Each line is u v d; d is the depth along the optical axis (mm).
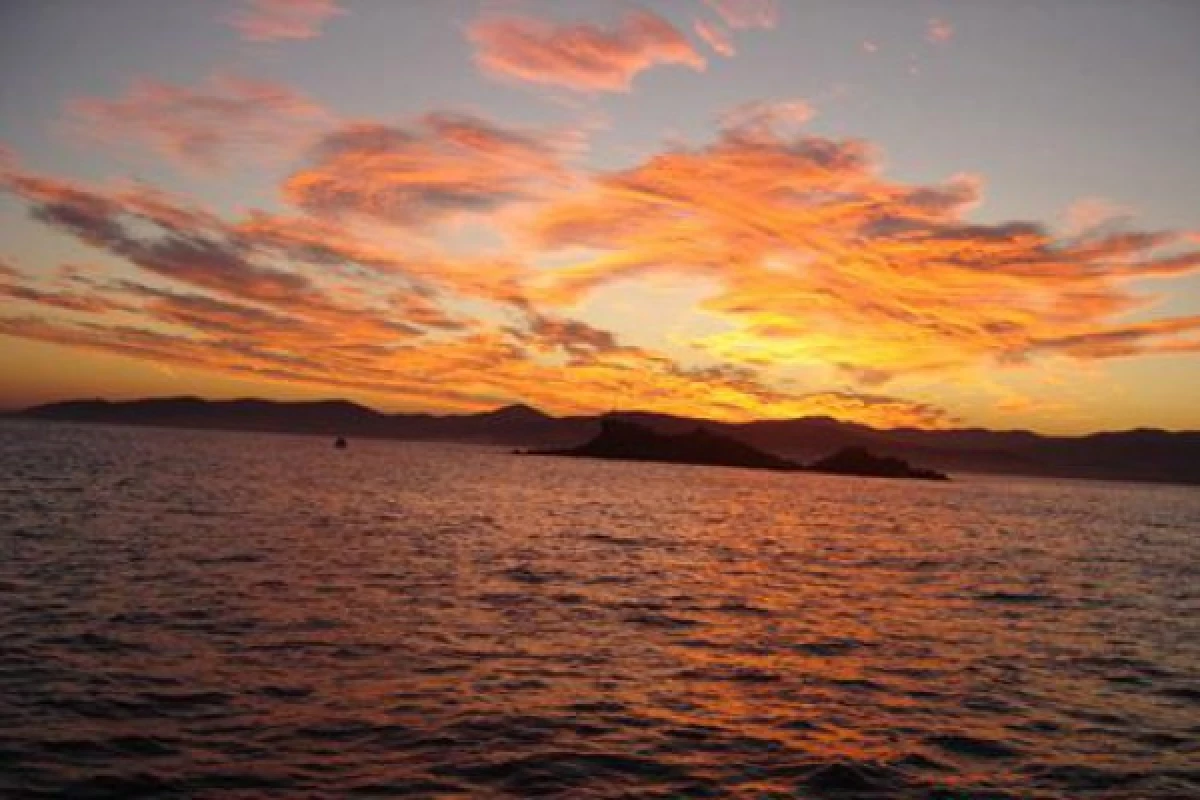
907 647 23031
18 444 137500
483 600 26875
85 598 23625
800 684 18688
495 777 12688
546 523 58094
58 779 11859
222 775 12273
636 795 12305
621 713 16016
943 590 34469
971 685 19234
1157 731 16359
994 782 13422
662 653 21000
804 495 129500
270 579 28312
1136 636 26172
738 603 29000
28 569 27719
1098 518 103312
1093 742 15562
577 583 31594
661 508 81500
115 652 18297
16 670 16609
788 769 13555
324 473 107938
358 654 19234
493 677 18016
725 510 84250
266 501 60750
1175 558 54531
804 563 42094
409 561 34812
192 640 19672
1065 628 27000
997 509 113875
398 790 12055
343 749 13508
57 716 14266
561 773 12945
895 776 13453
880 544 54938
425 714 15352
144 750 13039
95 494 57281
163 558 31609
